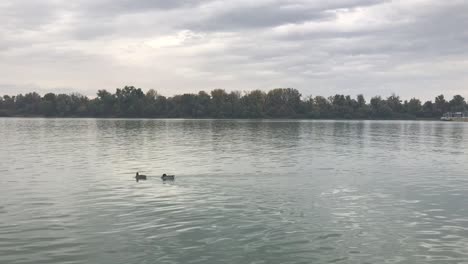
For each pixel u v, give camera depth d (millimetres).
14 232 18328
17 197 24938
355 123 187250
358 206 23047
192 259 15352
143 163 40281
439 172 35875
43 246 16641
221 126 132125
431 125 174250
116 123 156125
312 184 29469
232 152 51125
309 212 21641
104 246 16641
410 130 121500
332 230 18688
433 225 19594
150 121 183375
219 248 16438
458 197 25531
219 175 33094
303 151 53188
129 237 17672
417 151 55188
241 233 18172
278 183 29750
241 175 33156
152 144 62969
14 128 113875
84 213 21328
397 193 26609
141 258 15430
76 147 57250
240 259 15383
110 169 36281
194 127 123625
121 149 54625
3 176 32406
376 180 31469
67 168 36812
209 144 63438
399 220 20344
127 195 25469
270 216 20828
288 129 115562
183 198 24625
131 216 20766
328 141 72250
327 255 15820
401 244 17031
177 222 19766
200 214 21125
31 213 21344
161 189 27328
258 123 165125
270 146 60469
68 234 18062
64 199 24406
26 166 38000
